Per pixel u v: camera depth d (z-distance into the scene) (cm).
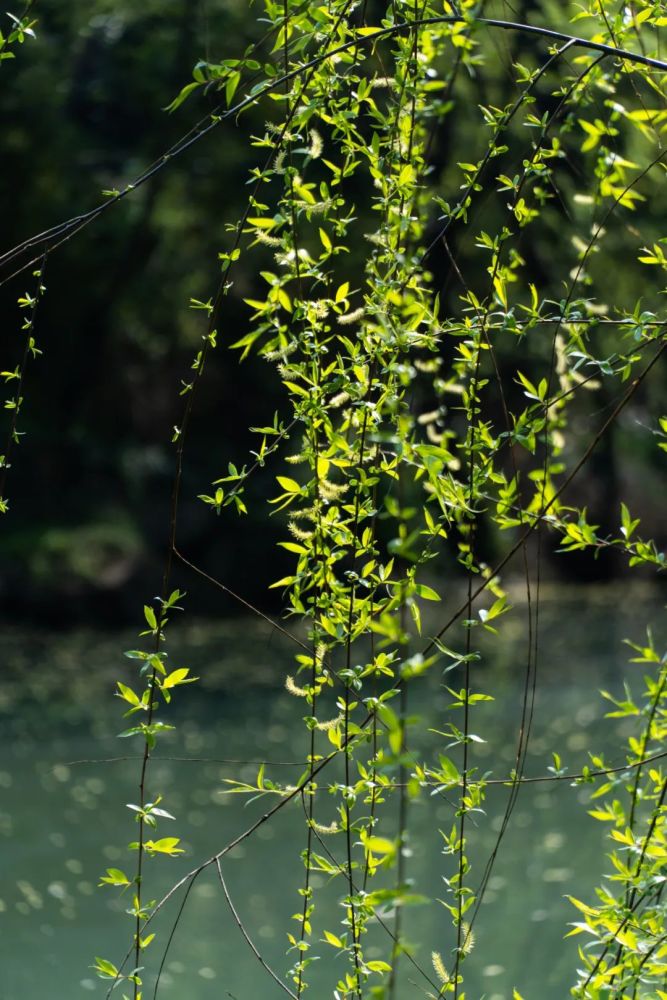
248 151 1680
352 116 300
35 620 1847
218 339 2111
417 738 1103
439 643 297
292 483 295
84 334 2059
